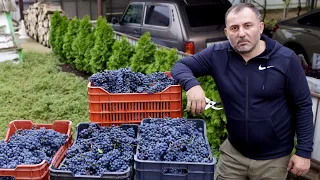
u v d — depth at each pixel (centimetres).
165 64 506
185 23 655
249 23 234
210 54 265
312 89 451
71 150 262
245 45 237
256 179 271
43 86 661
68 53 805
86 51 731
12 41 816
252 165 265
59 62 862
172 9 674
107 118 324
